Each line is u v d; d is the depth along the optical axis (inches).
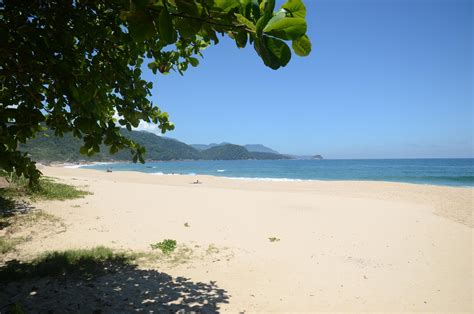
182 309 220.5
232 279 285.9
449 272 317.4
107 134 86.1
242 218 550.9
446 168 3521.2
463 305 245.8
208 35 45.6
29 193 571.5
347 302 247.1
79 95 72.9
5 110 74.9
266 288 268.8
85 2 80.6
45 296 228.4
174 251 361.1
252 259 343.9
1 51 68.6
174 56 115.1
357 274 308.2
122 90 102.0
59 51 77.2
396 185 1274.6
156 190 924.0
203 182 1422.2
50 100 89.0
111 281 263.9
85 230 423.5
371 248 394.6
